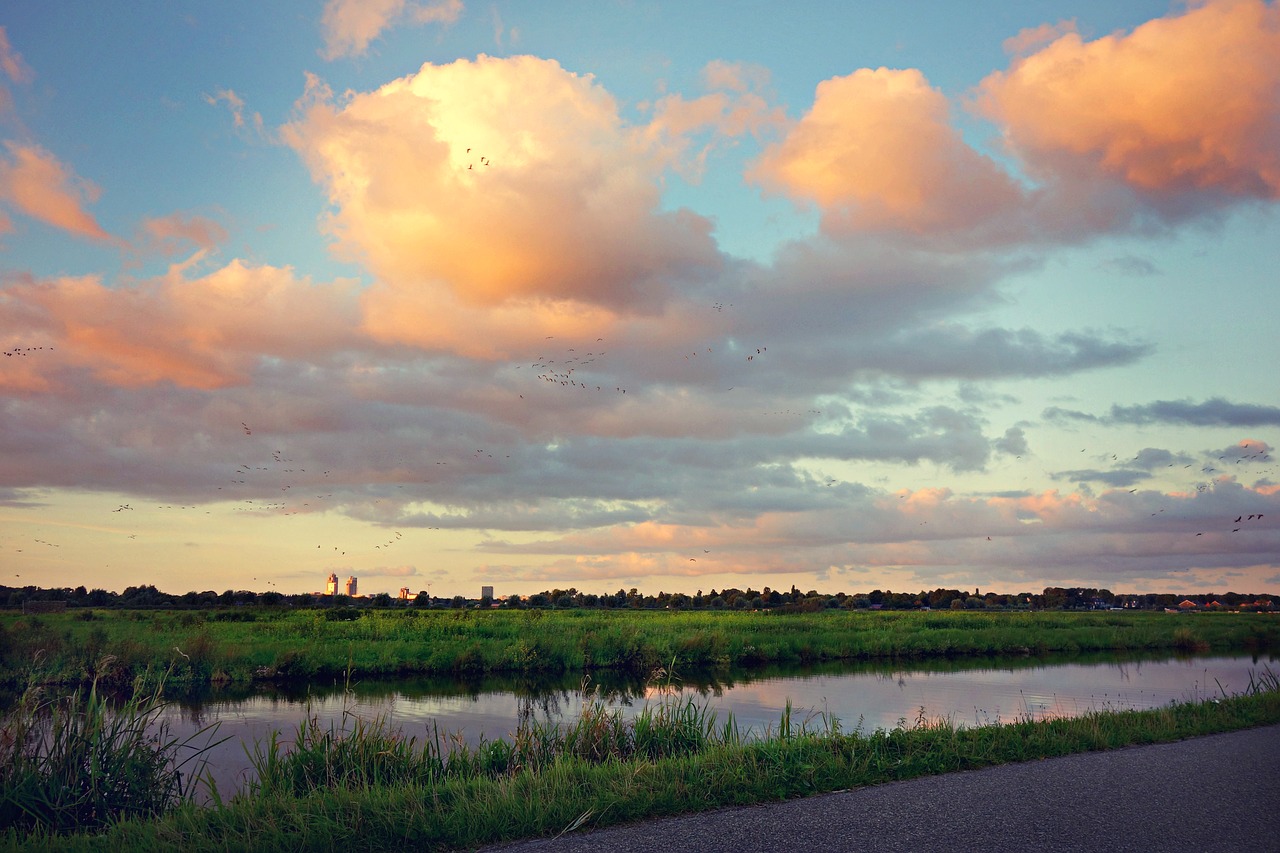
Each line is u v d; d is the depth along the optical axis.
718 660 32.72
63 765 8.51
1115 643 43.12
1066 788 8.23
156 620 43.62
